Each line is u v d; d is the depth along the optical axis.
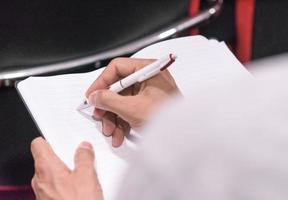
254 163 0.40
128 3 1.04
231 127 0.41
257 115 0.41
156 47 0.96
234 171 0.40
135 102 0.81
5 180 1.11
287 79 0.41
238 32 1.33
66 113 0.87
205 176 0.40
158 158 0.41
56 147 0.82
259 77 0.43
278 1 1.58
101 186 0.77
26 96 0.88
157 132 0.42
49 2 1.00
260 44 1.52
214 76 0.91
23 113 1.10
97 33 1.06
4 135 1.09
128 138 0.84
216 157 0.40
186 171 0.41
